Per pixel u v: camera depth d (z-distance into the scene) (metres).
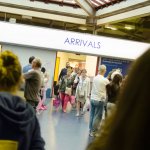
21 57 12.03
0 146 1.49
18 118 1.53
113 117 0.62
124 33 14.50
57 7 10.98
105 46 9.05
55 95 10.88
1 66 1.66
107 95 6.02
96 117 6.75
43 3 10.88
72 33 8.74
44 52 12.62
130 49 9.24
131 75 0.61
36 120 1.67
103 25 10.97
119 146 0.58
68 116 9.41
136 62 0.61
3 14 12.56
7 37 8.30
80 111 10.23
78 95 9.67
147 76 0.58
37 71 5.32
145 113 0.56
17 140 1.52
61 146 5.83
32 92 5.28
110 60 12.53
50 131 7.02
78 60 17.16
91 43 8.92
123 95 0.61
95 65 13.25
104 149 0.61
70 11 11.06
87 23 11.13
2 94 1.60
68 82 10.32
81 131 7.34
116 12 9.54
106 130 0.65
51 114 9.45
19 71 1.71
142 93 0.58
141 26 13.45
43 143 1.65
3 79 1.64
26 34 8.44
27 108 1.62
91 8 10.60
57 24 13.88
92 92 6.85
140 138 0.56
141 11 8.24
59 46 8.70
